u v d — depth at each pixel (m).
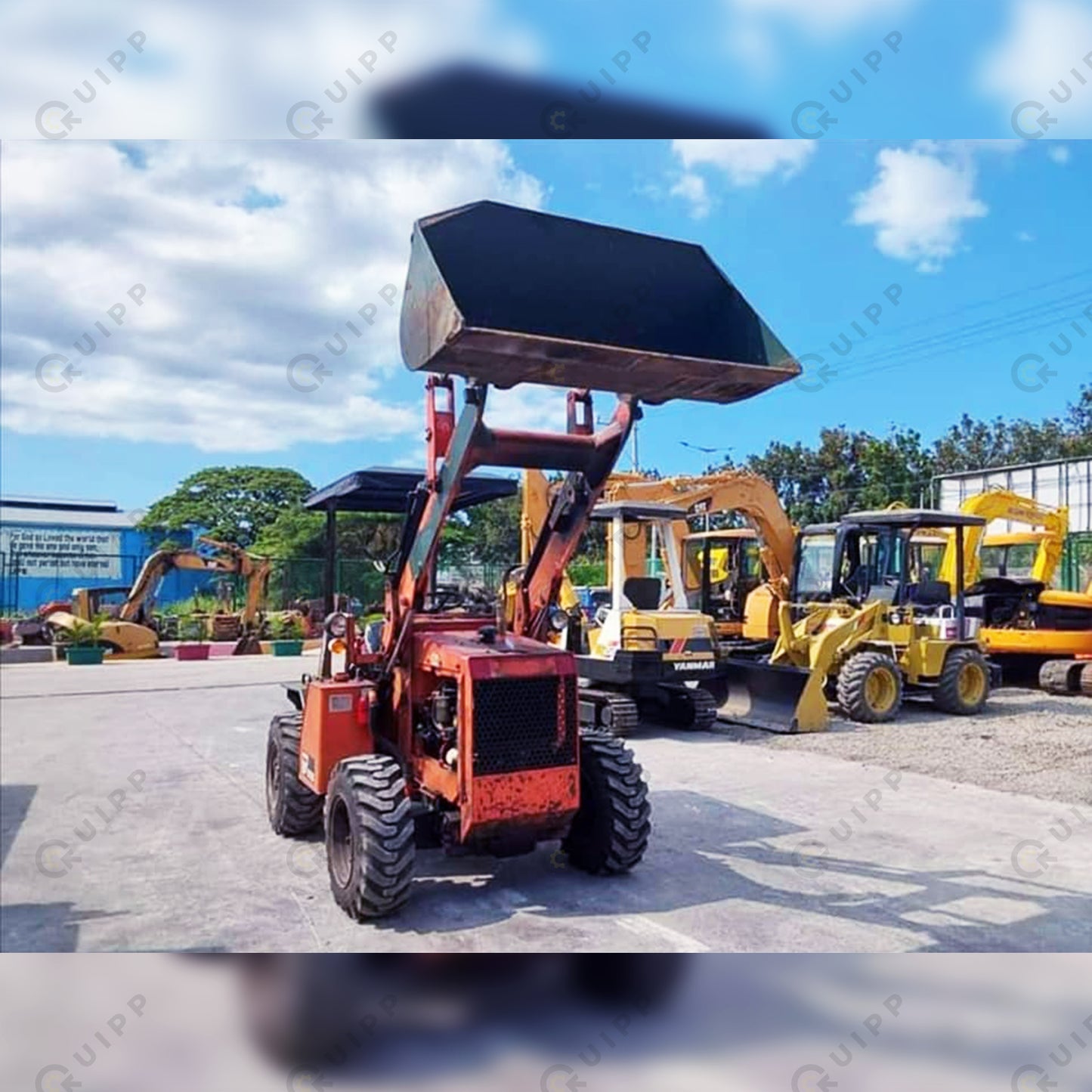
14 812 6.43
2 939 4.27
